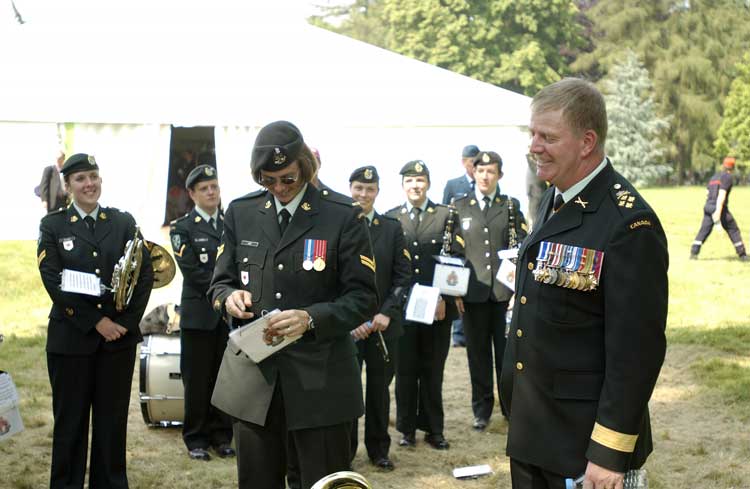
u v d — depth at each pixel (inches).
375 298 144.2
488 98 645.3
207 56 668.7
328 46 687.7
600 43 2204.7
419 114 639.1
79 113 629.9
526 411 117.4
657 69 2171.5
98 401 199.3
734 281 563.8
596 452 109.2
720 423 277.1
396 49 1829.5
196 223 246.5
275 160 137.6
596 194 114.3
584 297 112.9
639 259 109.3
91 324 193.6
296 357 140.3
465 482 230.1
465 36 1764.3
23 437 262.7
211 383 249.0
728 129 1972.2
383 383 237.8
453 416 293.7
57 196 580.1
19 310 467.8
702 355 362.6
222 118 636.7
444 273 250.8
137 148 645.3
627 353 108.5
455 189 390.6
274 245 143.1
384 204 650.8
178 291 459.8
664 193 1795.0
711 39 2187.5
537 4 1795.0
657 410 293.0
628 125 2028.8
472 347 278.2
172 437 268.2
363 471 237.3
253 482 143.3
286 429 144.1
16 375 339.9
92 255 196.5
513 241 277.0
